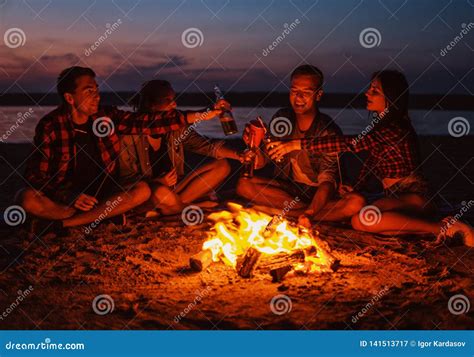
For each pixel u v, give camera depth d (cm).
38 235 470
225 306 347
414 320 331
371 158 510
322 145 486
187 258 427
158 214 531
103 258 423
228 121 501
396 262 418
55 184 488
